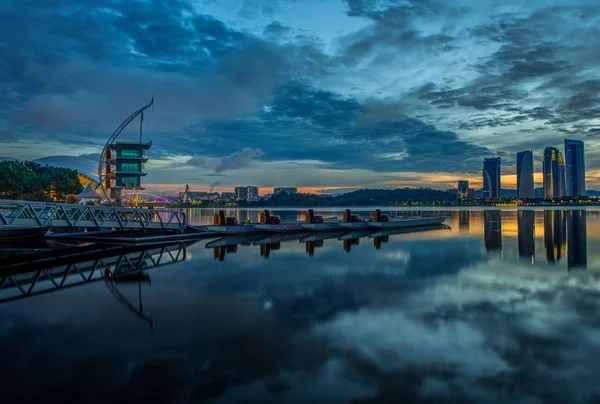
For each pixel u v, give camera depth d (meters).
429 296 24.52
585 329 18.31
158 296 24.14
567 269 34.00
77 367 14.02
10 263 33.00
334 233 69.75
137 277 29.86
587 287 26.97
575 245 51.22
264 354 15.33
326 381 13.20
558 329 18.36
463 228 82.44
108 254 40.31
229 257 40.50
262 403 11.86
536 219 119.62
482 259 39.84
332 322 19.33
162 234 53.28
